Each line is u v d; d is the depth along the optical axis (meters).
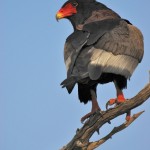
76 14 13.19
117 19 12.64
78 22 13.15
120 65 11.36
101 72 10.98
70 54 11.70
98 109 11.77
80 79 10.85
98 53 11.26
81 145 10.66
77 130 10.84
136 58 12.12
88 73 10.91
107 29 11.84
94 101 11.96
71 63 11.38
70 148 10.76
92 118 10.63
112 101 11.56
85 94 12.65
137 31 12.70
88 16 12.99
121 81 11.85
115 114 10.55
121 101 11.45
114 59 11.34
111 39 11.58
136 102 10.42
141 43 12.50
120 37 11.80
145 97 10.39
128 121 10.91
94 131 10.69
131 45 11.95
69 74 11.21
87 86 12.12
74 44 11.71
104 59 11.21
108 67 11.15
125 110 10.52
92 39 11.48
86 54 11.31
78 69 11.16
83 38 11.66
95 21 12.41
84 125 10.66
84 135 10.67
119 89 11.80
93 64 11.06
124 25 12.36
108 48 11.39
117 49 11.49
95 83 12.02
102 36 11.57
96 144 10.71
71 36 12.21
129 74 11.51
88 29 11.84
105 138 10.79
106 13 12.90
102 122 10.64
